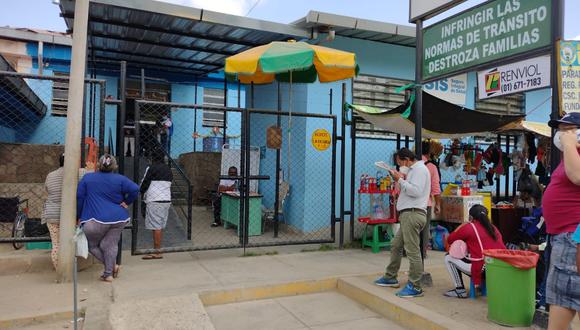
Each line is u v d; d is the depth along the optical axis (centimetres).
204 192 1099
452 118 716
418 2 575
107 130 1180
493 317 416
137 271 579
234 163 930
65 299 472
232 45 924
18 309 441
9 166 905
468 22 513
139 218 888
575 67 388
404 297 490
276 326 446
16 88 831
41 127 1165
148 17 772
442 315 434
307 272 589
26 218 681
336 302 521
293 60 603
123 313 425
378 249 725
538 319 392
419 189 489
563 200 303
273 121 961
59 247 527
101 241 529
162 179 651
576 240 281
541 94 1159
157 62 1100
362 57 918
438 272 618
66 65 1191
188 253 695
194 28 827
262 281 540
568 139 301
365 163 923
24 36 1134
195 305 452
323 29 844
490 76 521
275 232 816
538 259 456
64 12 734
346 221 881
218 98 1335
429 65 569
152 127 1216
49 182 545
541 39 428
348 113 898
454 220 791
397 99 962
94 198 519
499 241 490
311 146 862
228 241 775
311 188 860
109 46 957
